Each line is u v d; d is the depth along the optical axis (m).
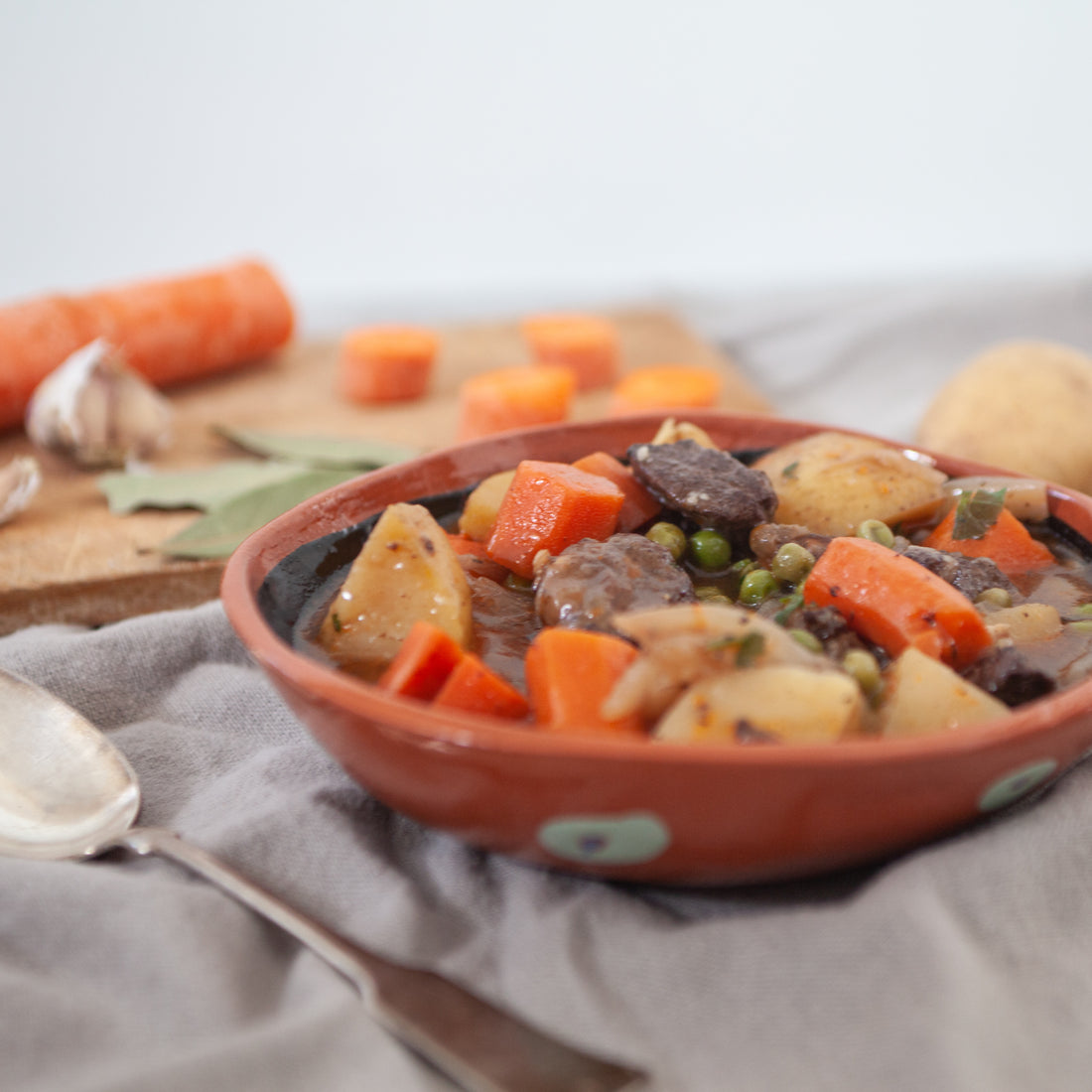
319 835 0.57
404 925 0.55
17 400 0.80
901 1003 0.50
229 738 0.62
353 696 0.50
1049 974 0.54
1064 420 0.74
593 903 0.55
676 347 0.92
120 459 0.77
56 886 0.56
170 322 0.84
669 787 0.48
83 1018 0.52
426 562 0.57
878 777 0.48
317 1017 0.51
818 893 0.56
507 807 0.51
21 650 0.63
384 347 0.84
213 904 0.56
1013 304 0.98
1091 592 0.60
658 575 0.58
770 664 0.52
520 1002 0.50
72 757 0.59
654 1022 0.50
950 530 0.62
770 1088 0.48
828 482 0.62
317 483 0.72
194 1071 0.48
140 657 0.63
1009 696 0.55
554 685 0.53
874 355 0.96
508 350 0.92
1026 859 0.55
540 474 0.60
